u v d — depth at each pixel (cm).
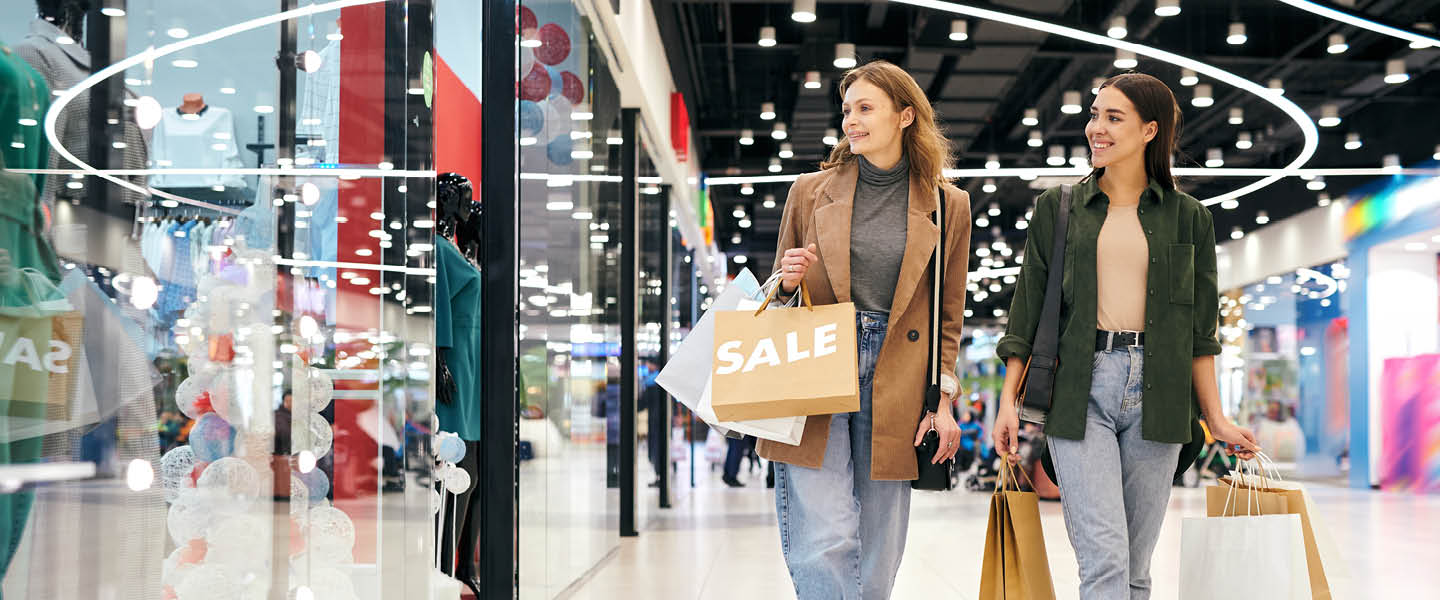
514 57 371
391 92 222
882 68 245
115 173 151
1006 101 1027
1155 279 248
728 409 228
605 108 606
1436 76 962
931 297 245
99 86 149
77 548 145
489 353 366
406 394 229
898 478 239
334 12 201
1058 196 263
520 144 373
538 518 396
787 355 230
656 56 776
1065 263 254
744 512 896
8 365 136
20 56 138
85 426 146
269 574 183
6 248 135
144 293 156
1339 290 1516
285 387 188
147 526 157
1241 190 1430
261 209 181
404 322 228
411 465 229
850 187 248
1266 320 1705
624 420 705
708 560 566
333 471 201
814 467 235
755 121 1143
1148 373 246
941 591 468
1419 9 773
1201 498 1107
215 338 170
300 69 190
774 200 1524
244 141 177
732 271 1916
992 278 1911
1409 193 1350
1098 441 246
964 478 1558
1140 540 255
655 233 865
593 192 550
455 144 408
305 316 193
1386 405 1445
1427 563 584
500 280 367
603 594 447
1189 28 850
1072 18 812
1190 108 1059
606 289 607
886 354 242
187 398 164
